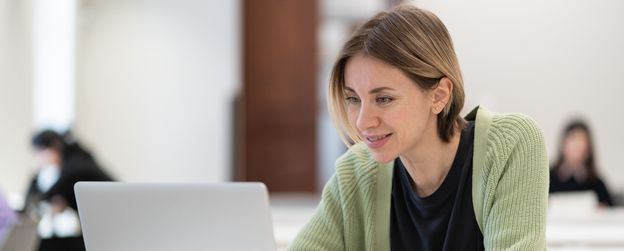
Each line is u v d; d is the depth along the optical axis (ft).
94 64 22.71
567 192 16.85
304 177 22.97
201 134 22.75
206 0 22.82
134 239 5.06
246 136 22.89
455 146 5.38
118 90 22.74
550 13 20.54
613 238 9.53
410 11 5.02
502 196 5.21
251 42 22.93
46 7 18.92
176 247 5.00
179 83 22.86
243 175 22.62
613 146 20.47
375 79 4.86
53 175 16.08
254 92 22.95
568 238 9.52
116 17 22.77
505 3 20.62
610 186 20.33
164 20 22.85
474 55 20.61
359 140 5.29
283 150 22.97
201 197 4.91
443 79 5.03
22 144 17.43
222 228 4.91
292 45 22.91
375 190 5.75
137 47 22.80
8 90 16.80
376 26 4.95
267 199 4.83
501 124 5.38
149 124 22.80
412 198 5.55
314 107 22.98
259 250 4.88
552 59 20.57
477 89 20.63
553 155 20.51
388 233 5.70
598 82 20.47
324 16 23.18
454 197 5.39
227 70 22.74
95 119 22.67
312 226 5.94
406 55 4.84
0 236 8.56
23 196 16.53
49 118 19.57
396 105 4.90
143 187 4.99
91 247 5.17
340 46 5.10
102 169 15.97
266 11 22.91
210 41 22.81
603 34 20.48
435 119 5.25
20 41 17.34
